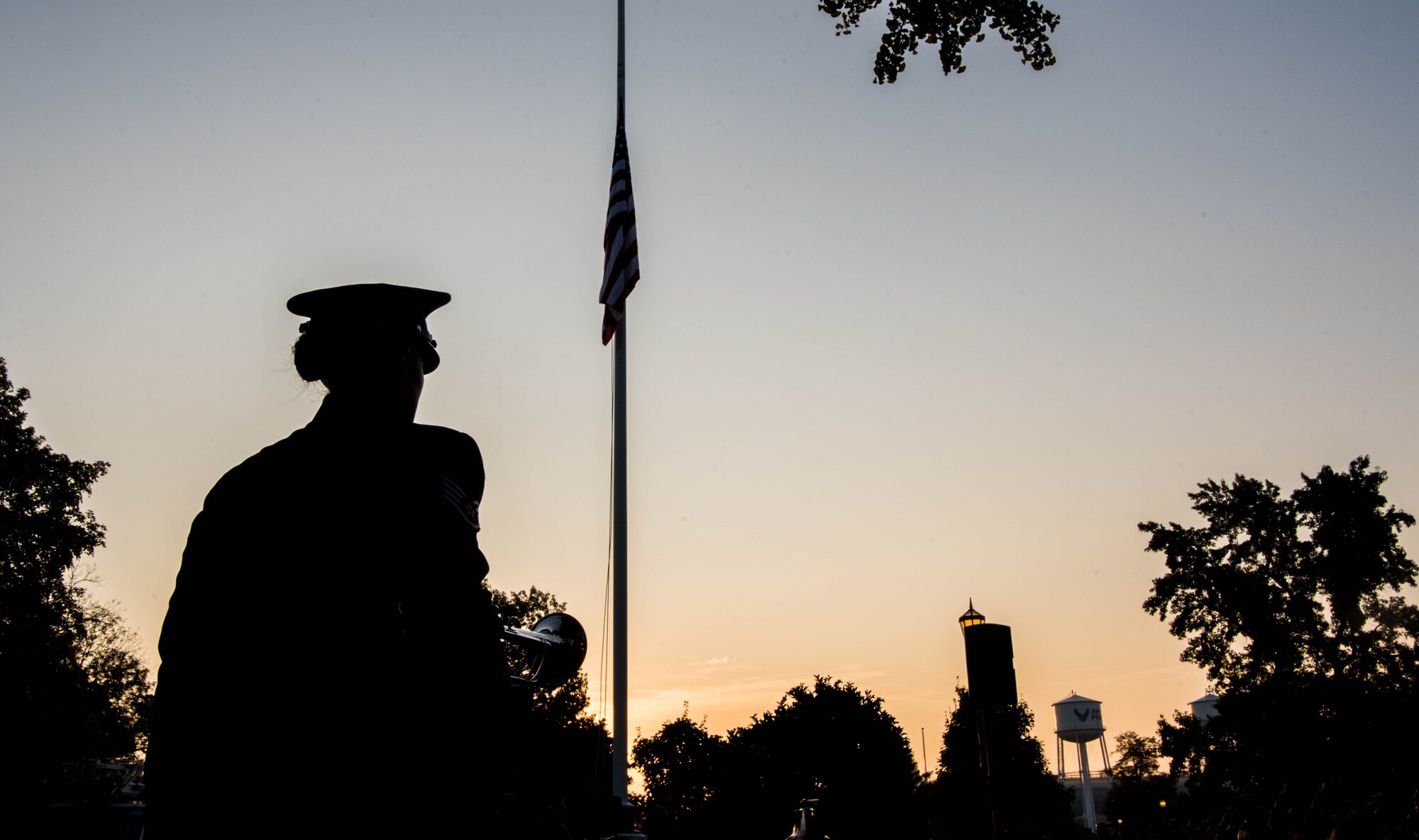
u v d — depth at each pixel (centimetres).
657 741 5416
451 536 146
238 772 126
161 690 132
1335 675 4228
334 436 148
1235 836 860
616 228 1012
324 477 141
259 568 134
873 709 5550
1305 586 4384
